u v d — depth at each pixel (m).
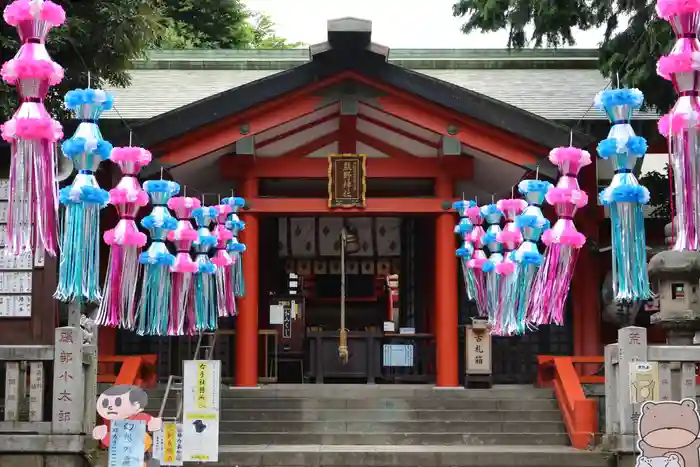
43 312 10.95
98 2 12.70
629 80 13.40
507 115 13.64
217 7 30.06
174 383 12.57
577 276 16.55
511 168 14.45
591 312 16.41
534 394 13.85
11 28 12.42
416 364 16.28
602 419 12.39
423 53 20.83
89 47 12.83
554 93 18.50
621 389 10.80
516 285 10.83
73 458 10.11
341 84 13.83
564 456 11.48
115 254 9.58
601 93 8.47
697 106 7.01
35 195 7.64
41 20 7.49
